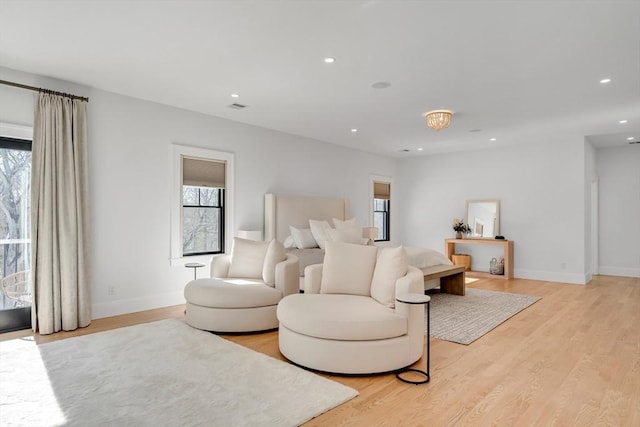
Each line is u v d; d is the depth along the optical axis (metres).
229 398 2.31
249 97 4.41
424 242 8.48
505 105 4.65
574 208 6.58
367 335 2.65
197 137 5.04
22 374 2.66
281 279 3.78
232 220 5.44
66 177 3.82
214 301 3.57
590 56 3.24
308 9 2.53
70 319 3.71
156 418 2.08
